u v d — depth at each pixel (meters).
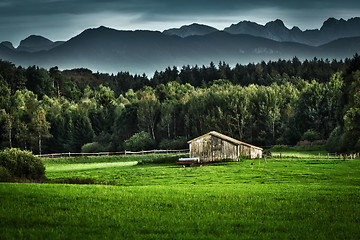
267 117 130.62
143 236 16.80
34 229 17.38
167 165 78.38
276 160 74.50
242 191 31.17
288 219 20.56
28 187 29.80
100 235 16.86
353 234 17.31
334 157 78.62
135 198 26.27
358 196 28.11
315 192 30.44
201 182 43.88
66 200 24.78
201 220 19.80
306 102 125.81
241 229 18.20
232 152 79.06
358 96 91.56
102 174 59.59
